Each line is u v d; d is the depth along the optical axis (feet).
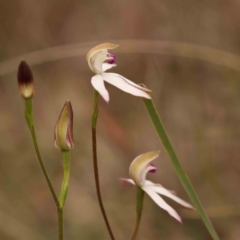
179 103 2.06
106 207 2.05
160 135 1.26
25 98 1.14
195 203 1.27
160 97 2.10
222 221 1.95
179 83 2.06
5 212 1.93
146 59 2.14
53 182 2.15
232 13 2.03
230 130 1.96
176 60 2.05
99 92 1.16
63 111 1.17
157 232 1.93
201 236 1.87
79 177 2.19
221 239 1.93
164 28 2.09
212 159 1.92
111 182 2.17
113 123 2.26
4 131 2.22
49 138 2.27
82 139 2.25
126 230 1.96
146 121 2.29
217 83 2.01
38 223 1.98
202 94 2.01
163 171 2.12
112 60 1.20
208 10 2.01
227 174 2.00
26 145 2.19
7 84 2.32
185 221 1.91
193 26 2.01
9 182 2.04
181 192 2.02
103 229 1.97
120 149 2.22
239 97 1.90
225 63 1.66
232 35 2.03
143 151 2.20
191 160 1.98
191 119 1.98
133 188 2.16
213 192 1.88
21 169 2.11
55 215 2.08
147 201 2.01
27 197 2.02
